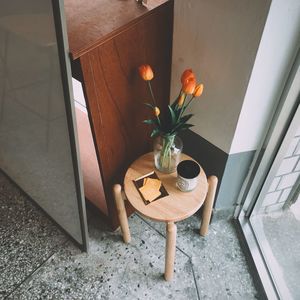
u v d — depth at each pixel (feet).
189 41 3.72
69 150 3.46
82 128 5.60
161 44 3.82
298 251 4.88
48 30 2.62
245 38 3.14
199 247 4.91
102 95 3.44
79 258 4.82
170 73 4.26
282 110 3.56
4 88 3.88
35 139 4.03
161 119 4.09
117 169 4.40
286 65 3.28
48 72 2.96
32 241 5.06
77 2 3.66
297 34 3.05
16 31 2.98
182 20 3.63
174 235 3.82
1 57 3.50
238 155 4.21
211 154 4.46
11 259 4.84
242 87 3.44
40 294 4.48
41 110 3.49
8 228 5.24
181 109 3.68
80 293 4.47
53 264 4.78
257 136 3.99
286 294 4.37
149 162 4.32
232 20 3.15
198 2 3.35
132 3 3.59
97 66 3.17
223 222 5.22
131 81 3.72
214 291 4.47
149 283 4.54
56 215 4.96
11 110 4.10
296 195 5.06
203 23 3.44
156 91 4.24
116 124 3.89
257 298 4.42
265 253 4.78
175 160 4.09
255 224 5.12
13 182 5.79
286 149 3.99
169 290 4.47
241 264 4.74
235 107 3.66
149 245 4.95
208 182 4.12
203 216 4.66
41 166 4.39
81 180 3.67
